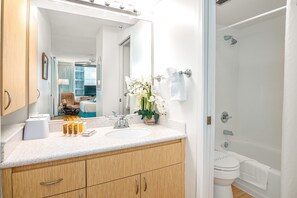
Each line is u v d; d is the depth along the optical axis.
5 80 0.81
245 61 2.57
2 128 1.20
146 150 1.34
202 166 1.40
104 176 1.17
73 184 1.07
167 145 1.45
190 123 1.53
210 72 1.43
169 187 1.47
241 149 2.54
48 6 1.56
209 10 1.42
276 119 2.24
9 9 0.86
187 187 1.56
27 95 1.23
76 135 1.44
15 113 1.39
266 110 2.34
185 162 1.58
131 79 1.93
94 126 1.77
